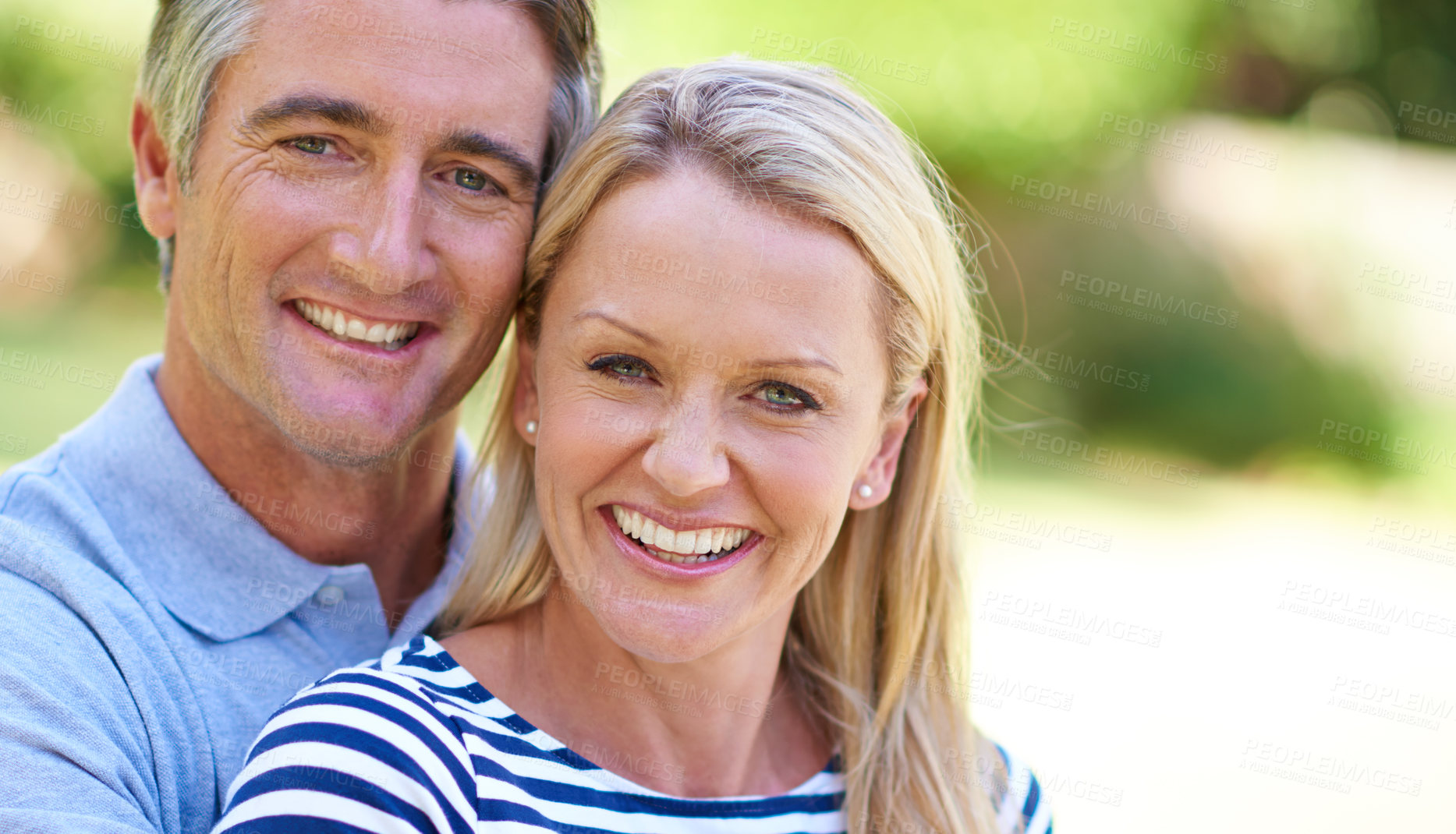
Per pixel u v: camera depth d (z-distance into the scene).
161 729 1.50
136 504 1.67
